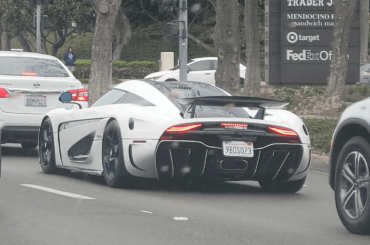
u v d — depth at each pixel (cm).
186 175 1596
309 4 5112
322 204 1551
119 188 1692
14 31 9219
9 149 2736
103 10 4256
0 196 1522
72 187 1697
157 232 1172
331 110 4153
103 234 1146
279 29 5147
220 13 3888
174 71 6075
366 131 1207
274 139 1591
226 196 1636
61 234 1141
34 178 1869
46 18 4906
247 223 1282
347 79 5159
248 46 5166
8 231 1158
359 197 1182
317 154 2548
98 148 1756
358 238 1162
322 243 1116
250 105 1570
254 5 5138
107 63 4319
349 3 4159
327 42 5131
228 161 1568
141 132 1593
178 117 1579
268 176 1642
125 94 1767
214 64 6406
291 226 1267
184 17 4281
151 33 11719
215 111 1645
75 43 12569
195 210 1411
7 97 2383
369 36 10062
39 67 2517
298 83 5144
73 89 2478
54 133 1977
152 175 1612
